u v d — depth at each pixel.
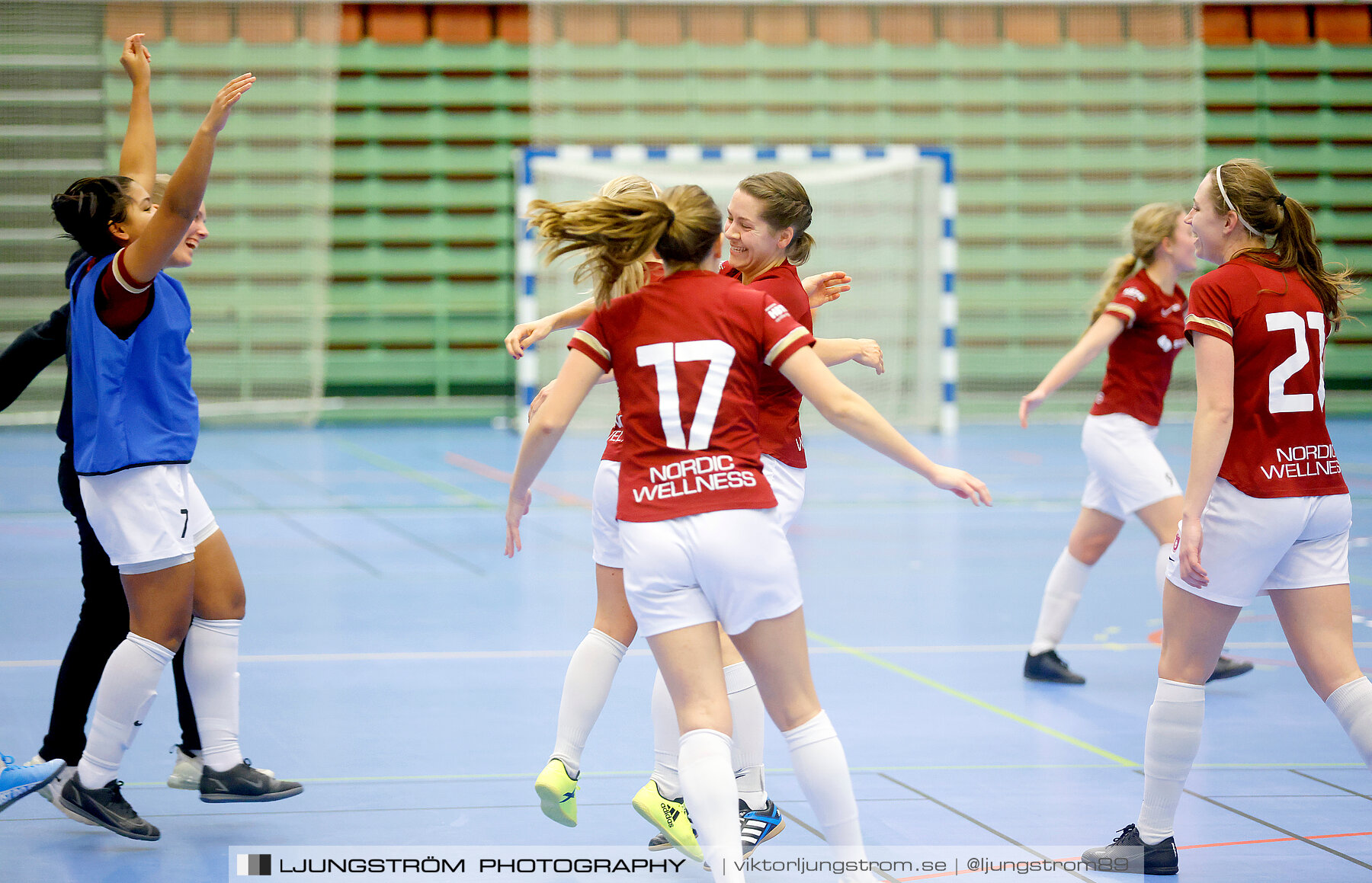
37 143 45.97
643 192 8.84
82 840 9.21
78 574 19.94
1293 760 11.18
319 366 48.06
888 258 45.53
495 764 10.88
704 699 7.25
